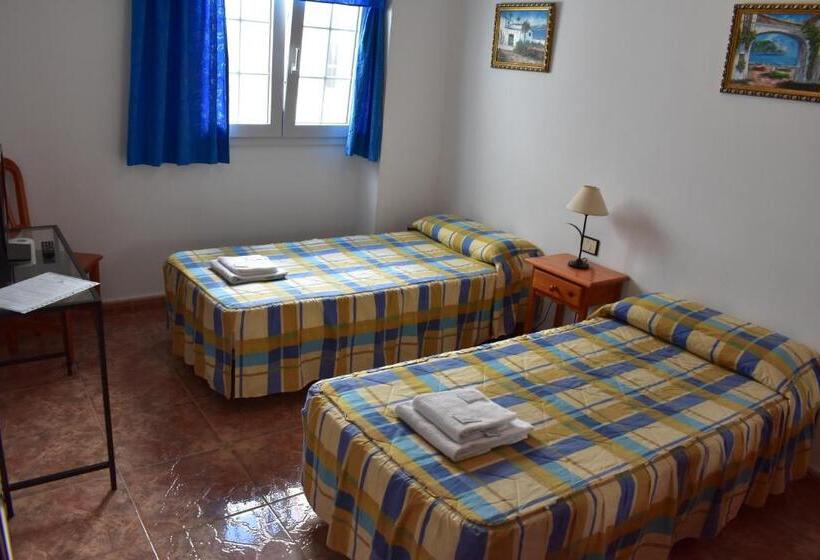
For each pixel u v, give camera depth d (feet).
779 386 8.68
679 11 10.53
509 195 14.16
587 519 6.21
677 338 9.80
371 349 11.22
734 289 10.35
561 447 7.03
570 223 12.84
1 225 8.23
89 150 12.39
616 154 11.81
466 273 12.38
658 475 6.81
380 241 14.07
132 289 13.61
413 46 14.64
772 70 9.43
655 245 11.35
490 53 14.12
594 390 8.39
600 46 11.82
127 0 11.93
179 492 8.48
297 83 14.02
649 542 7.04
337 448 7.18
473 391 7.59
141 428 9.75
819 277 9.31
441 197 16.08
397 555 6.33
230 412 10.37
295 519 8.21
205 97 12.91
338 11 14.05
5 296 7.29
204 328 10.35
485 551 5.63
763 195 9.81
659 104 11.00
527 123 13.48
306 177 15.07
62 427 9.60
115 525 7.82
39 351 11.64
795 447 8.94
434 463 6.56
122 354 11.84
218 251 12.28
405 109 14.98
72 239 12.71
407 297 11.37
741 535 8.50
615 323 10.65
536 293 12.39
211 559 7.47
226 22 12.77
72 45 11.71
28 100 11.62
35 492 8.25
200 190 13.80
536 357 9.22
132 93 12.08
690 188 10.73
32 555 7.29
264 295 10.44
